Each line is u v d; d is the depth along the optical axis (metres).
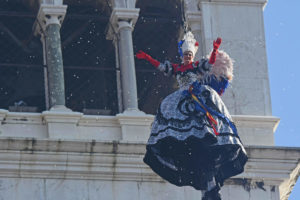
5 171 41.56
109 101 47.69
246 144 43.50
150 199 42.00
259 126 43.91
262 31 45.38
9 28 48.22
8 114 42.84
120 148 42.09
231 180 42.56
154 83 47.56
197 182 37.66
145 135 43.28
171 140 37.03
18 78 48.69
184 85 37.75
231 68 38.44
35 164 41.72
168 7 47.09
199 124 37.09
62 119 42.97
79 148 41.91
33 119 42.97
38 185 41.62
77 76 48.06
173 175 37.72
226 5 45.47
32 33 47.06
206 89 37.66
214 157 37.41
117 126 43.41
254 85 44.62
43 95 48.81
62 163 41.84
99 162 42.00
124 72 44.44
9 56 48.53
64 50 48.06
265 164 42.72
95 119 43.28
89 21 47.69
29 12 46.47
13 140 41.59
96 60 47.97
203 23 45.12
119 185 42.06
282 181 42.81
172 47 47.47
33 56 48.66
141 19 46.84
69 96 48.22
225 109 37.66
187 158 37.44
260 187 42.66
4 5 47.09
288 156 42.81
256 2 45.62
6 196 41.38
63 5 44.78
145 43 47.81
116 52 45.25
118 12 45.03
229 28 45.22
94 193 41.88
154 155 37.59
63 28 47.94
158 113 37.47
